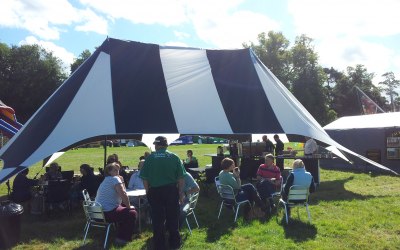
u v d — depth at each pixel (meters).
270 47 40.56
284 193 6.17
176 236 4.65
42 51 52.69
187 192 5.44
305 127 8.09
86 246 5.16
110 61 7.73
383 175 12.01
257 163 9.98
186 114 7.32
